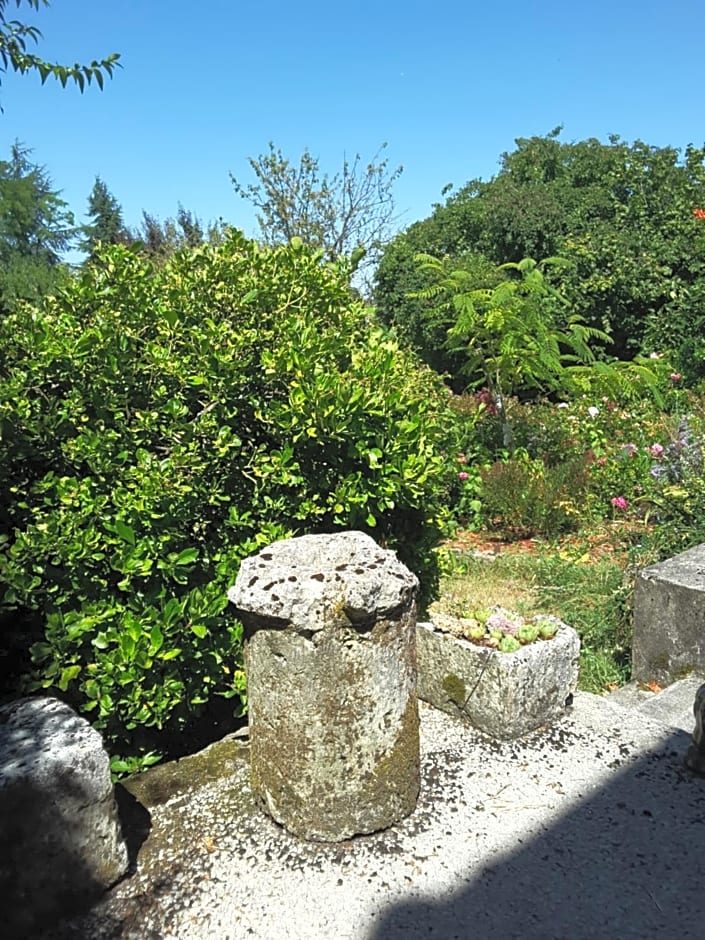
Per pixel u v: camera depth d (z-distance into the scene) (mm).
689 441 6441
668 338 13469
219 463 3068
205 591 2867
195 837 2205
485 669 2707
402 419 3404
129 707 2662
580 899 1959
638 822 2248
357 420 3096
